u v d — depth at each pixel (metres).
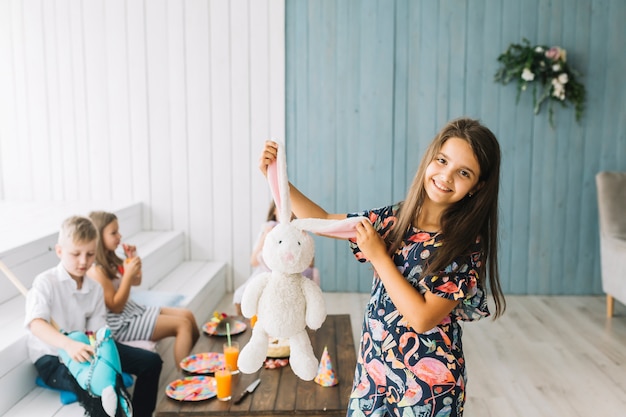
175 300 3.39
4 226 3.54
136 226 4.64
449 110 4.55
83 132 4.66
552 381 3.14
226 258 4.77
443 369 1.58
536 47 4.39
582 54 4.49
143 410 2.54
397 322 1.62
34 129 4.67
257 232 4.72
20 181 4.72
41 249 3.22
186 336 2.95
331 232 1.54
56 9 4.56
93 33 4.57
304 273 3.59
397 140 4.59
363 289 4.74
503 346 3.64
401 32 4.50
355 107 4.57
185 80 4.61
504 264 4.69
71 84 4.62
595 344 3.67
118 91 4.62
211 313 4.23
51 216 3.93
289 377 2.37
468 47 4.50
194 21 4.55
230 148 4.66
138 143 4.67
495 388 3.06
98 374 2.21
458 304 1.63
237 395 2.21
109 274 2.92
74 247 2.50
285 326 1.39
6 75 4.64
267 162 1.57
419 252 1.61
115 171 4.70
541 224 4.65
